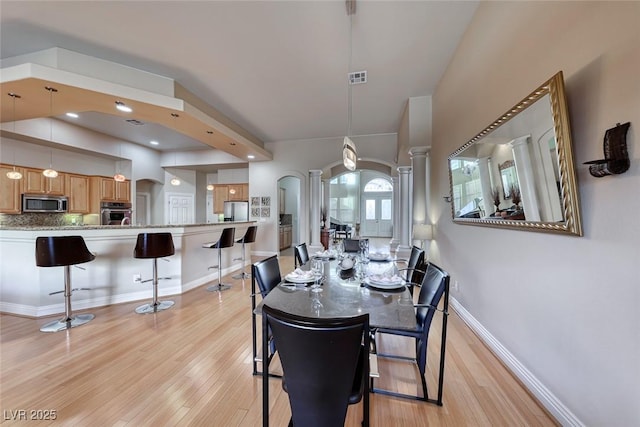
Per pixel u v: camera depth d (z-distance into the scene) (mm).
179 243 3768
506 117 1802
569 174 1289
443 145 3514
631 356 1023
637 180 1001
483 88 2309
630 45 1025
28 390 1709
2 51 2893
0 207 4469
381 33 2709
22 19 2436
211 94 4047
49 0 2219
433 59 3166
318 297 1545
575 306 1313
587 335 1238
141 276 3520
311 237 6699
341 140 6477
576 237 1306
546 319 1526
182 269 3799
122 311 3082
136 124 5145
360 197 12906
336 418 1041
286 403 1612
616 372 1087
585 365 1249
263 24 2555
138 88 3293
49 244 2535
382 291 1664
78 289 2879
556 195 1378
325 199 9172
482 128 2332
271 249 6961
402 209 5820
